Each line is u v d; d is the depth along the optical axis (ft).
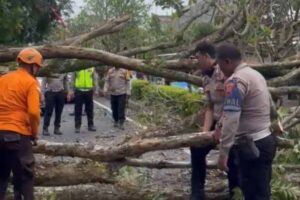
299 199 21.16
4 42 36.01
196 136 19.69
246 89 17.03
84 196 20.63
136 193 21.06
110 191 20.93
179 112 27.14
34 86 18.81
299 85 25.14
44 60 24.98
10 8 38.22
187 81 24.20
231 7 27.71
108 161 20.80
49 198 20.30
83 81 45.93
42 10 49.80
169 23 28.94
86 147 20.62
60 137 43.88
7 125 18.61
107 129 48.03
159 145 19.99
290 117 22.98
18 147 18.70
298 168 22.86
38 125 18.83
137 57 28.27
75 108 46.24
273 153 17.51
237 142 17.39
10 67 23.86
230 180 20.54
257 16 27.43
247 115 17.29
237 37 26.81
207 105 20.34
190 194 21.24
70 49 23.41
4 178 19.39
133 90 49.62
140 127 28.40
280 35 28.40
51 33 54.08
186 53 25.96
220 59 17.38
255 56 28.12
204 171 20.97
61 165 20.71
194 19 27.73
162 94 28.37
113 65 24.04
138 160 22.17
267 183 17.61
